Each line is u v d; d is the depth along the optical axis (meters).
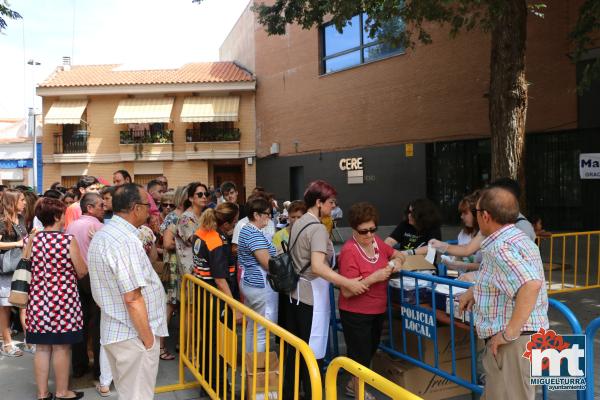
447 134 13.05
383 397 4.12
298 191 18.11
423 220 4.74
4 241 5.35
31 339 4.05
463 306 3.11
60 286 4.04
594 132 10.49
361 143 15.29
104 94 21.33
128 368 3.07
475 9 9.84
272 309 4.43
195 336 4.34
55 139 21.88
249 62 21.38
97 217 4.55
